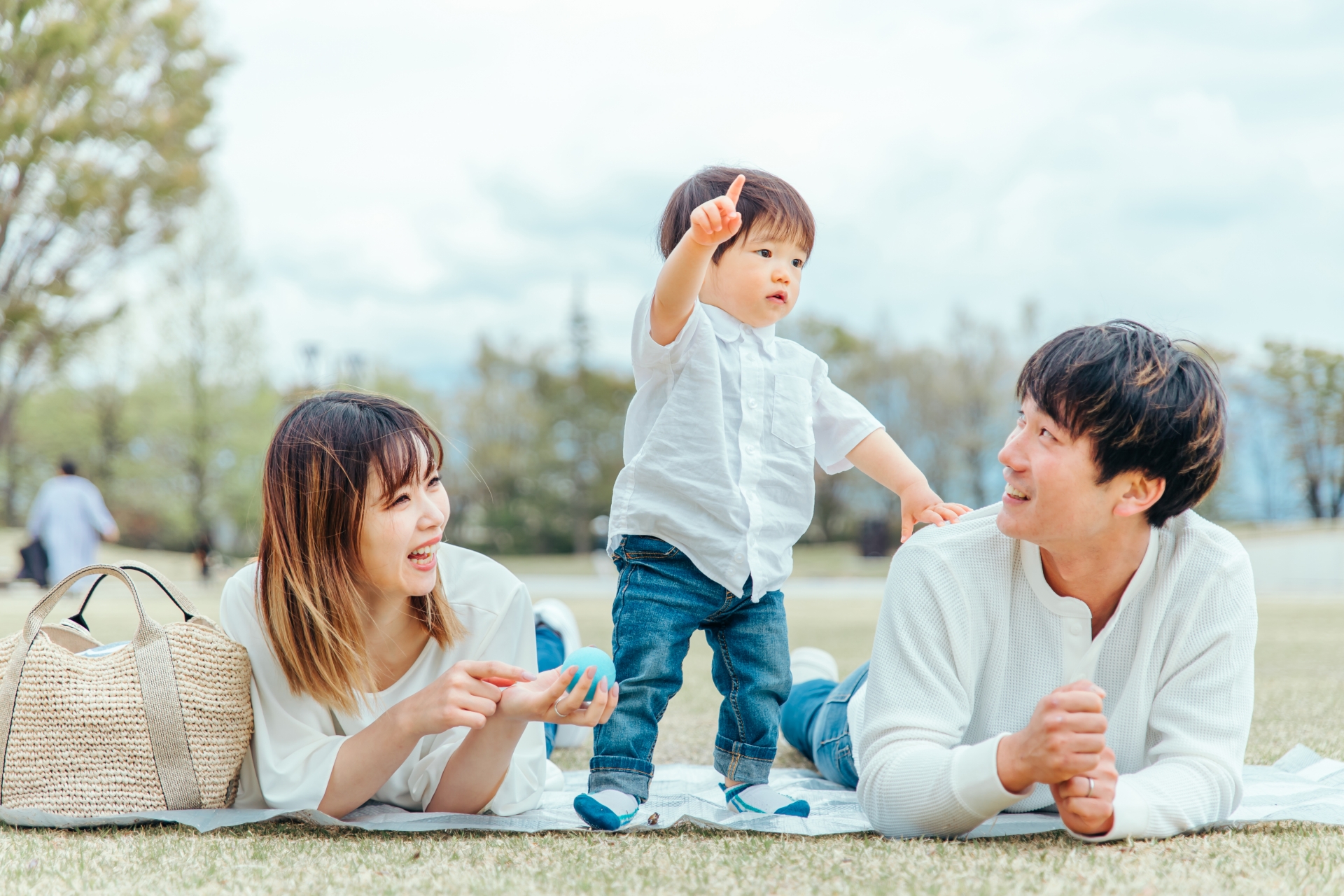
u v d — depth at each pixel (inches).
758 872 55.0
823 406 97.4
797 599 512.7
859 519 1656.0
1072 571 64.6
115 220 628.1
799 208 91.6
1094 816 58.9
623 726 79.2
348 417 68.5
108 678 68.6
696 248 79.6
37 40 555.8
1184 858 57.0
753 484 85.9
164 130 610.2
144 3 599.8
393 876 54.6
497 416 1827.0
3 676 69.1
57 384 1198.3
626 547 85.4
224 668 69.1
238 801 71.4
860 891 51.0
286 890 52.0
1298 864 55.4
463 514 1829.5
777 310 90.6
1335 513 1211.2
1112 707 66.2
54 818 65.8
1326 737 102.3
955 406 1565.0
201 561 698.8
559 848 61.8
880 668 67.1
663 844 63.2
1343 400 1186.6
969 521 69.4
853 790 87.4
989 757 59.6
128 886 52.6
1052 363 59.6
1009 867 55.0
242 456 1205.7
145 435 1242.6
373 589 71.7
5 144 565.3
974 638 66.8
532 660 78.7
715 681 87.4
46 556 450.9
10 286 618.5
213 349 1199.6
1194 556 65.0
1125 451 57.9
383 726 67.0
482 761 69.7
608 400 1888.5
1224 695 64.4
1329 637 233.3
